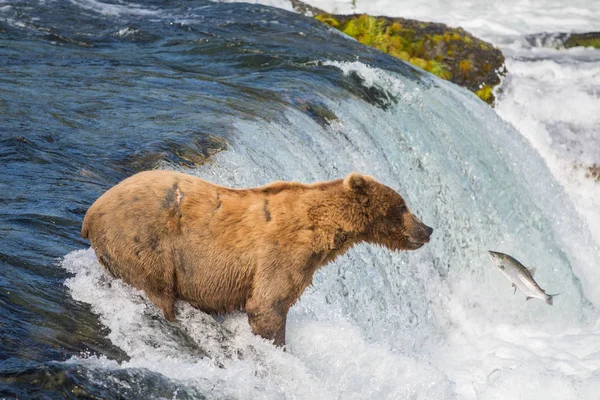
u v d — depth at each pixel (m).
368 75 27.17
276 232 12.55
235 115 21.56
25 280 12.18
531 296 18.45
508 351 20.53
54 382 10.01
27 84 23.53
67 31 31.27
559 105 35.56
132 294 12.34
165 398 10.58
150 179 12.38
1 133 18.61
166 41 31.06
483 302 23.33
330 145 22.34
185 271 12.41
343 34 34.84
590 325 24.06
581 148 33.56
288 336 14.01
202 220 12.35
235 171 18.45
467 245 24.58
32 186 15.84
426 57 37.28
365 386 13.84
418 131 25.86
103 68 26.47
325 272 17.30
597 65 38.84
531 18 44.41
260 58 28.77
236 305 12.91
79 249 13.74
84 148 18.38
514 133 29.78
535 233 26.39
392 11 43.59
